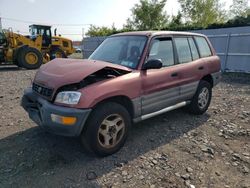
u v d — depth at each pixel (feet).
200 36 18.79
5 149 12.64
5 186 9.74
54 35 69.36
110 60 14.32
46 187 9.73
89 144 11.37
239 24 47.44
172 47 15.56
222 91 28.60
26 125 15.98
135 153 12.45
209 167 11.37
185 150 12.94
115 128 12.04
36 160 11.60
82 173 10.65
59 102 10.93
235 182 10.28
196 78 16.98
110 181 10.15
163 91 14.37
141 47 13.83
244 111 20.06
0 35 53.21
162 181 10.23
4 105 21.04
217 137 14.71
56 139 13.73
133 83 12.49
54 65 13.01
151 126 16.08
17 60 52.11
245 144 13.83
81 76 11.03
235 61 44.91
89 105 10.76
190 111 18.28
